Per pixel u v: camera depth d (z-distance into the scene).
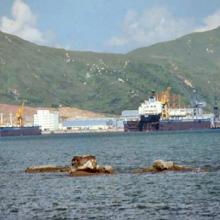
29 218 142.75
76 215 145.88
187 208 151.12
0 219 141.75
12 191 196.75
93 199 172.12
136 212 148.12
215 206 152.25
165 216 141.12
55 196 180.38
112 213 147.50
